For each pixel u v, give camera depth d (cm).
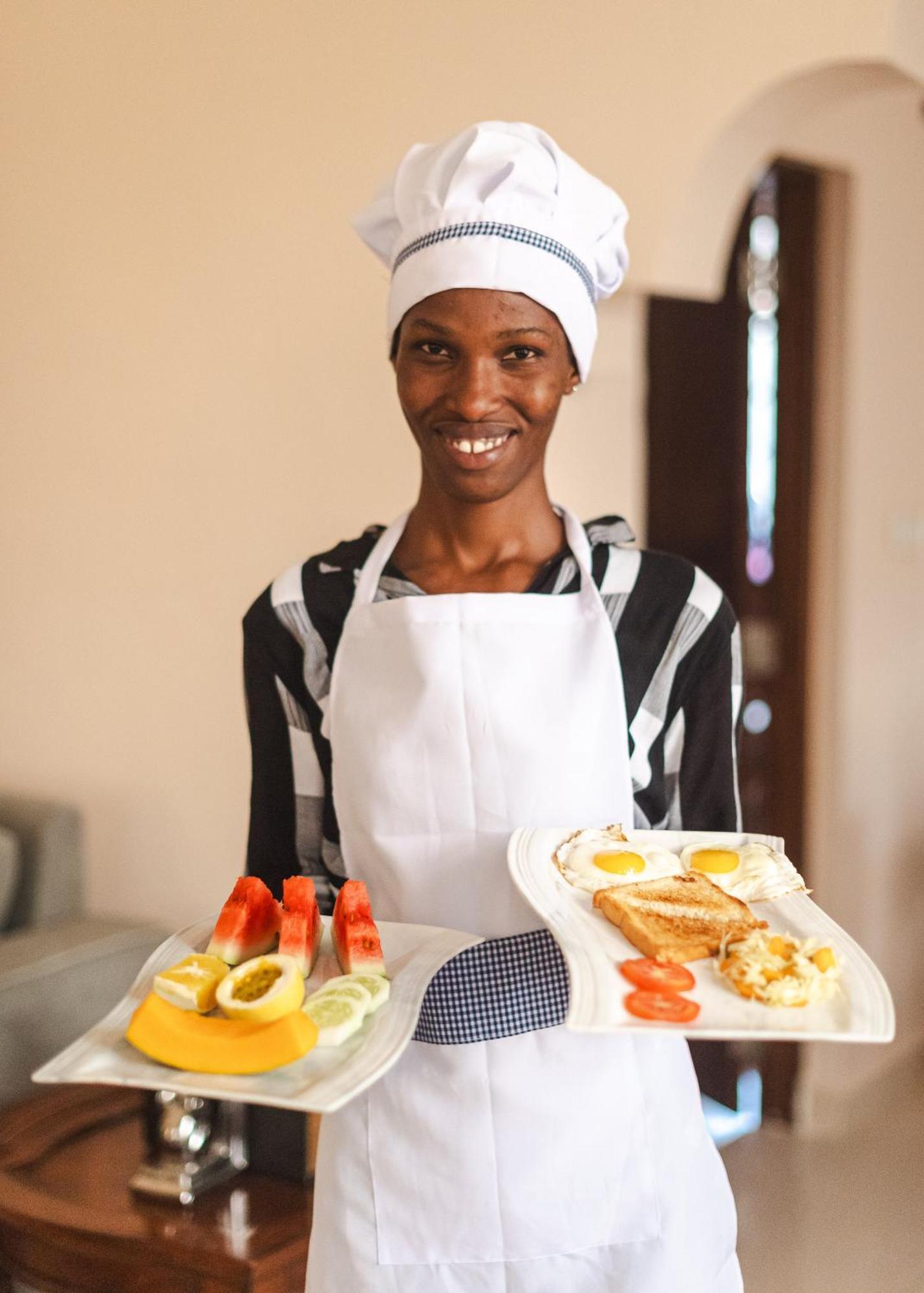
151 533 261
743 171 212
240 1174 188
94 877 277
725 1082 315
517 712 114
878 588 321
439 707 114
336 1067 89
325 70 230
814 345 303
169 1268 167
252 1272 163
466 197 111
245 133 240
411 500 227
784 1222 265
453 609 115
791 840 317
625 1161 113
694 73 199
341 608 122
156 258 254
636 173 205
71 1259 174
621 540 124
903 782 340
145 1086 88
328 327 234
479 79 217
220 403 249
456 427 111
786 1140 303
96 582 270
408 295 113
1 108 271
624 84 205
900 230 316
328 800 125
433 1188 113
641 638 117
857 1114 316
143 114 252
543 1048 112
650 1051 116
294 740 126
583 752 114
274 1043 89
